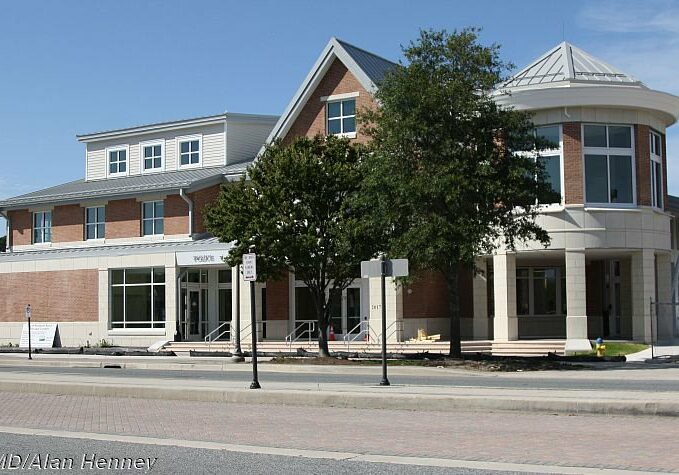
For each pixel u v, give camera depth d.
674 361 29.44
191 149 51.38
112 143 54.28
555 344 34.56
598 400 14.30
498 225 28.22
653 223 35.91
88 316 46.09
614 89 34.56
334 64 40.25
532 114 32.59
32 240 51.12
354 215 29.73
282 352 37.16
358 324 38.34
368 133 28.22
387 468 10.19
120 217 47.75
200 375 26.17
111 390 19.30
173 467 10.65
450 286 29.20
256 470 10.31
